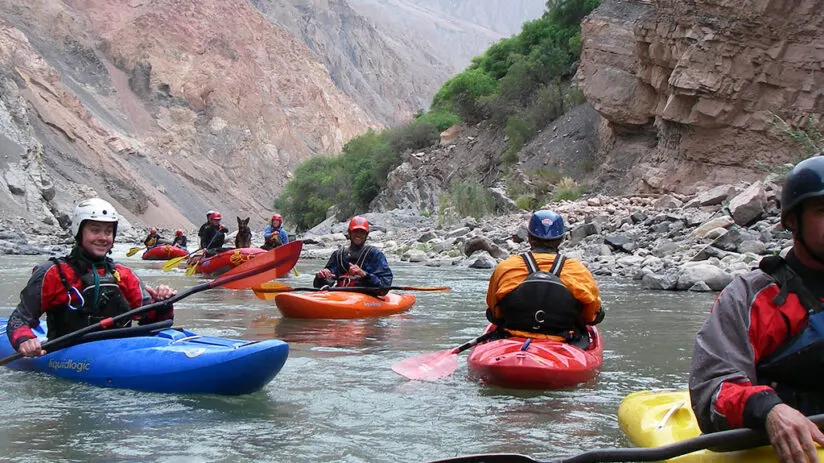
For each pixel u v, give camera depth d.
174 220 95.19
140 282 6.11
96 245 5.80
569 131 35.50
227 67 133.38
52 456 3.90
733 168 24.97
